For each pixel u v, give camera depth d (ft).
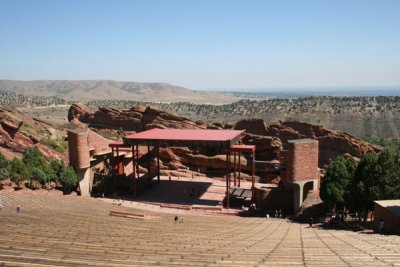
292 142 167.22
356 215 155.22
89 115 440.04
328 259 59.82
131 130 388.78
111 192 213.87
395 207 114.52
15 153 237.66
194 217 160.25
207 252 67.31
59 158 253.03
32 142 253.85
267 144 261.44
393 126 568.41
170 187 227.40
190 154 271.08
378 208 119.14
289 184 177.27
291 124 313.53
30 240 67.82
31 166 185.37
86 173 202.08
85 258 53.78
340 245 78.23
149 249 68.23
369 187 129.59
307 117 633.20
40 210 128.47
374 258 60.08
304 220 158.20
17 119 247.91
